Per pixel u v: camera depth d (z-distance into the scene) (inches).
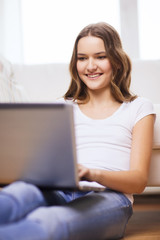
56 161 44.8
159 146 71.6
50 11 146.0
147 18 144.7
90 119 63.8
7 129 44.6
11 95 74.0
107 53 63.8
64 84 105.7
